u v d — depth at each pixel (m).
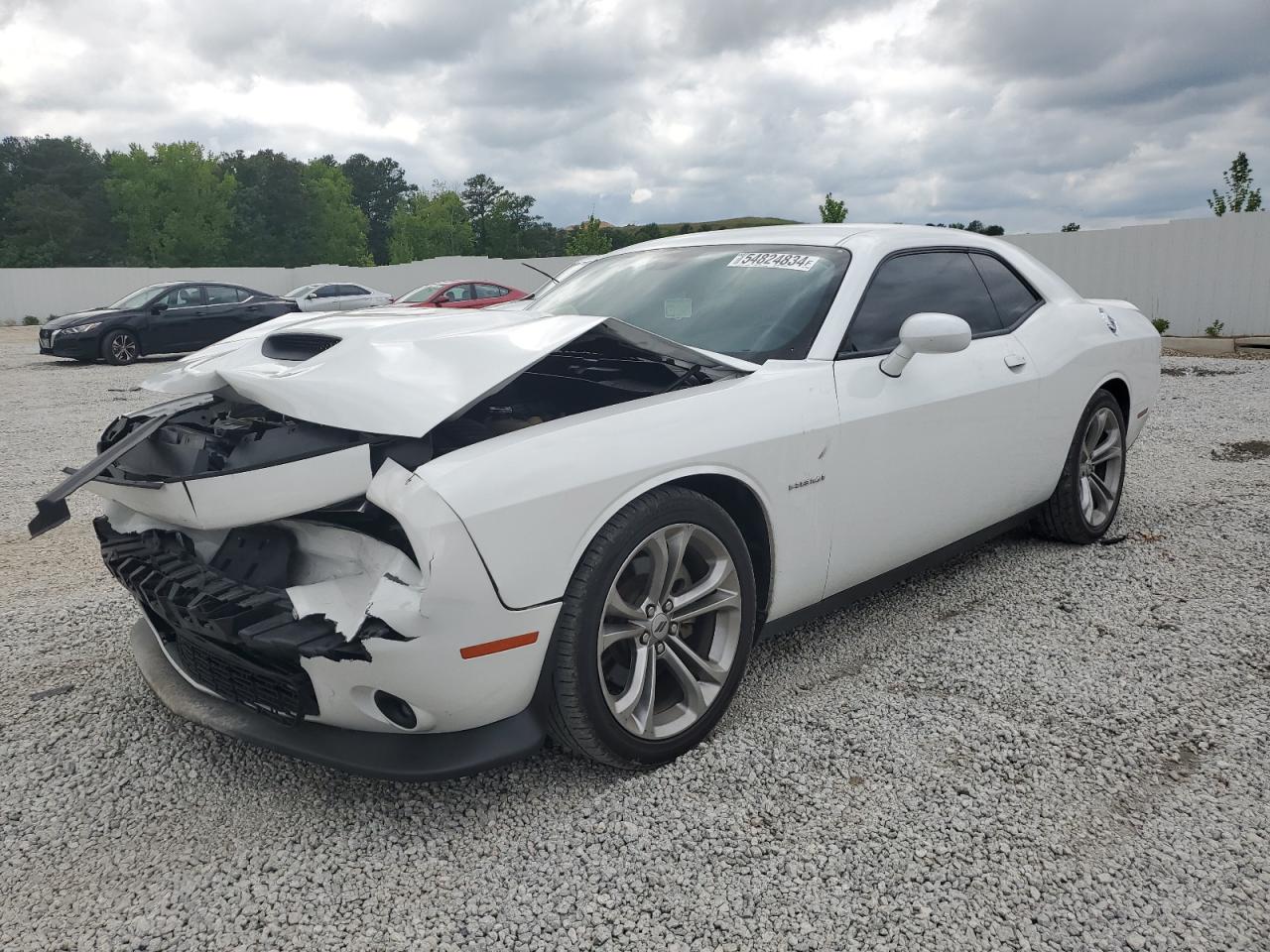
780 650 3.21
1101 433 4.27
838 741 2.56
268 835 2.20
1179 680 2.89
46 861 2.13
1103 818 2.20
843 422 2.78
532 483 2.08
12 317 33.22
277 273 36.25
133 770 2.51
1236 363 11.38
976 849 2.09
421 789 2.38
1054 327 3.88
